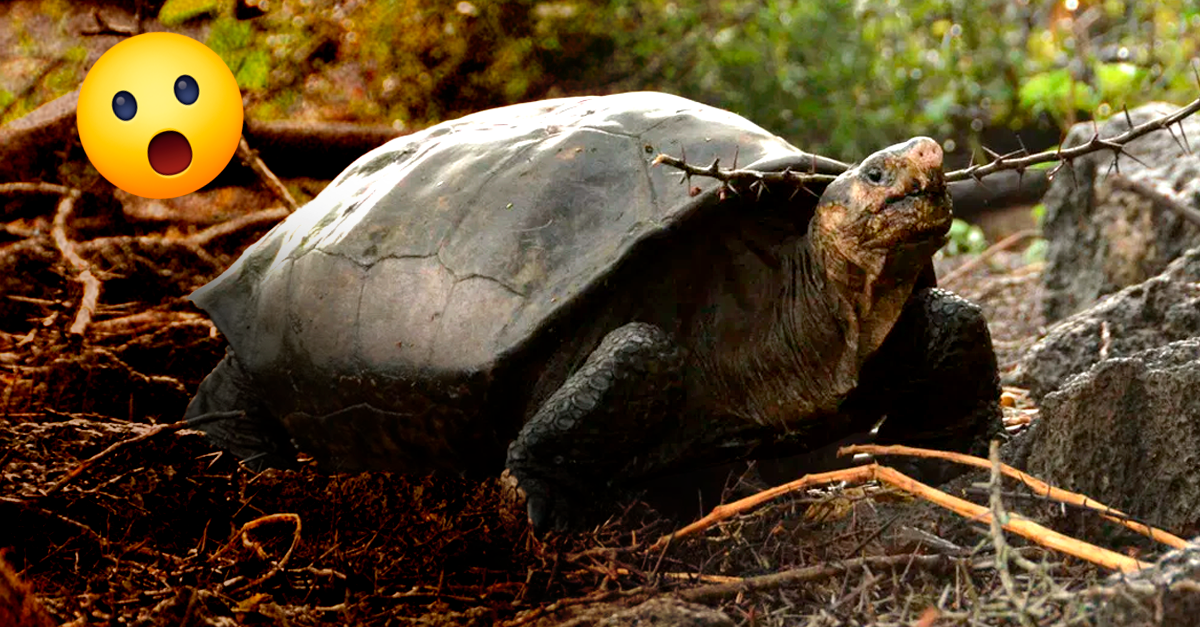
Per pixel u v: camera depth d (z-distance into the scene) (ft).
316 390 18.72
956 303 16.65
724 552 15.02
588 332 16.14
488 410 16.52
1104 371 14.98
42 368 23.82
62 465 17.76
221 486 18.07
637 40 44.04
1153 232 25.81
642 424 15.57
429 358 16.67
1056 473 15.25
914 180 14.11
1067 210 28.86
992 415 17.08
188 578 14.66
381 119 39.83
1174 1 45.52
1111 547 14.25
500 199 17.19
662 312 16.20
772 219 16.14
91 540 15.99
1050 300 28.96
